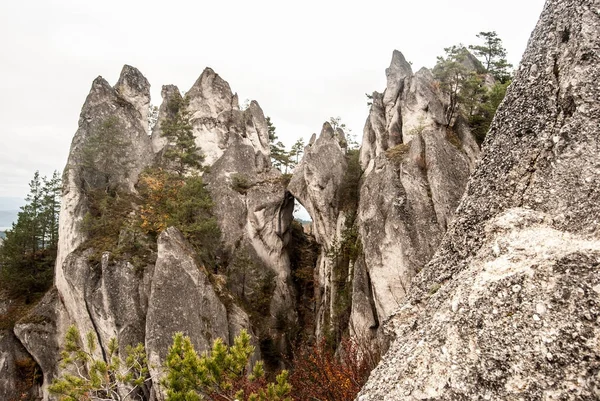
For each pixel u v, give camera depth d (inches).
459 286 267.6
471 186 356.2
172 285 1177.4
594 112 278.4
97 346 1301.7
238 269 1572.3
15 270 1727.4
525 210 291.4
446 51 1472.7
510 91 354.3
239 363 442.6
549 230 264.5
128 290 1263.5
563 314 208.2
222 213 1745.8
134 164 1886.1
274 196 1829.5
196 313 1168.2
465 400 217.8
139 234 1392.7
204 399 449.1
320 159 1615.4
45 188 1974.7
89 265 1339.8
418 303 350.3
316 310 1628.9
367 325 1067.3
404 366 259.1
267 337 1433.3
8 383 1405.0
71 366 1300.4
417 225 1006.4
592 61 291.9
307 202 1705.2
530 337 211.9
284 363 1395.2
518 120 331.6
